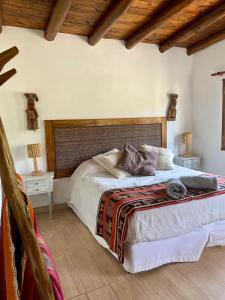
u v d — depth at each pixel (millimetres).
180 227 2352
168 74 4609
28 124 3508
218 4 3236
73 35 3707
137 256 2205
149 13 3291
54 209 3857
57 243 2822
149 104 4480
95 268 2350
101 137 4051
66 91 3744
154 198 2453
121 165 3484
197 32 3760
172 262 2402
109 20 3086
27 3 2818
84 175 3459
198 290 2016
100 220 2643
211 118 4574
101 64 3967
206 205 2500
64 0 2578
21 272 968
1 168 803
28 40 3422
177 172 3670
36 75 3521
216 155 4543
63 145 3785
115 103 4156
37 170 3514
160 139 4656
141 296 1963
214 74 4359
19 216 819
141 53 4293
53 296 847
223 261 2418
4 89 3352
